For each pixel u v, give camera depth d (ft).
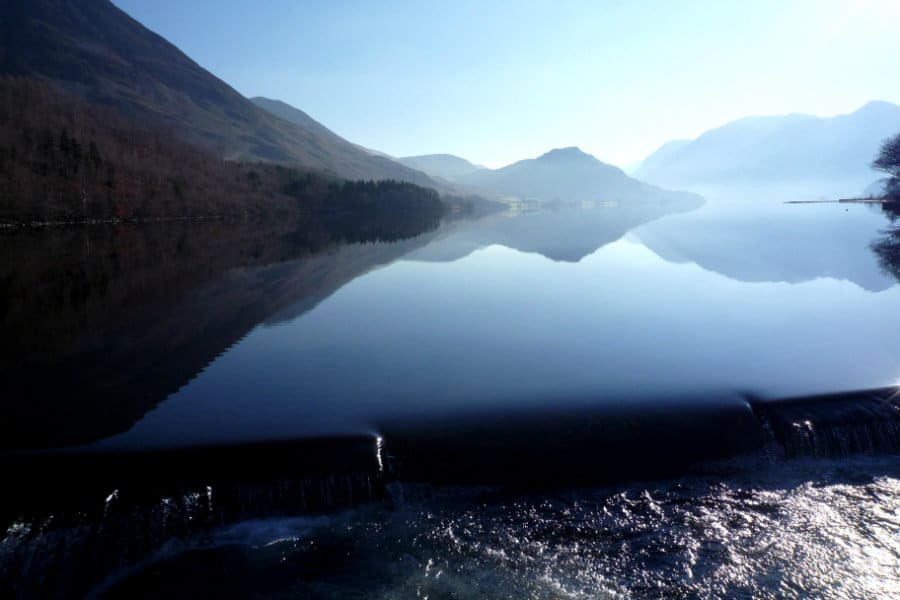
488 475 26.68
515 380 34.83
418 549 23.22
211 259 104.73
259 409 30.94
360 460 25.75
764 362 37.09
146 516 22.90
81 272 85.51
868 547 22.67
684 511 24.90
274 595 21.20
